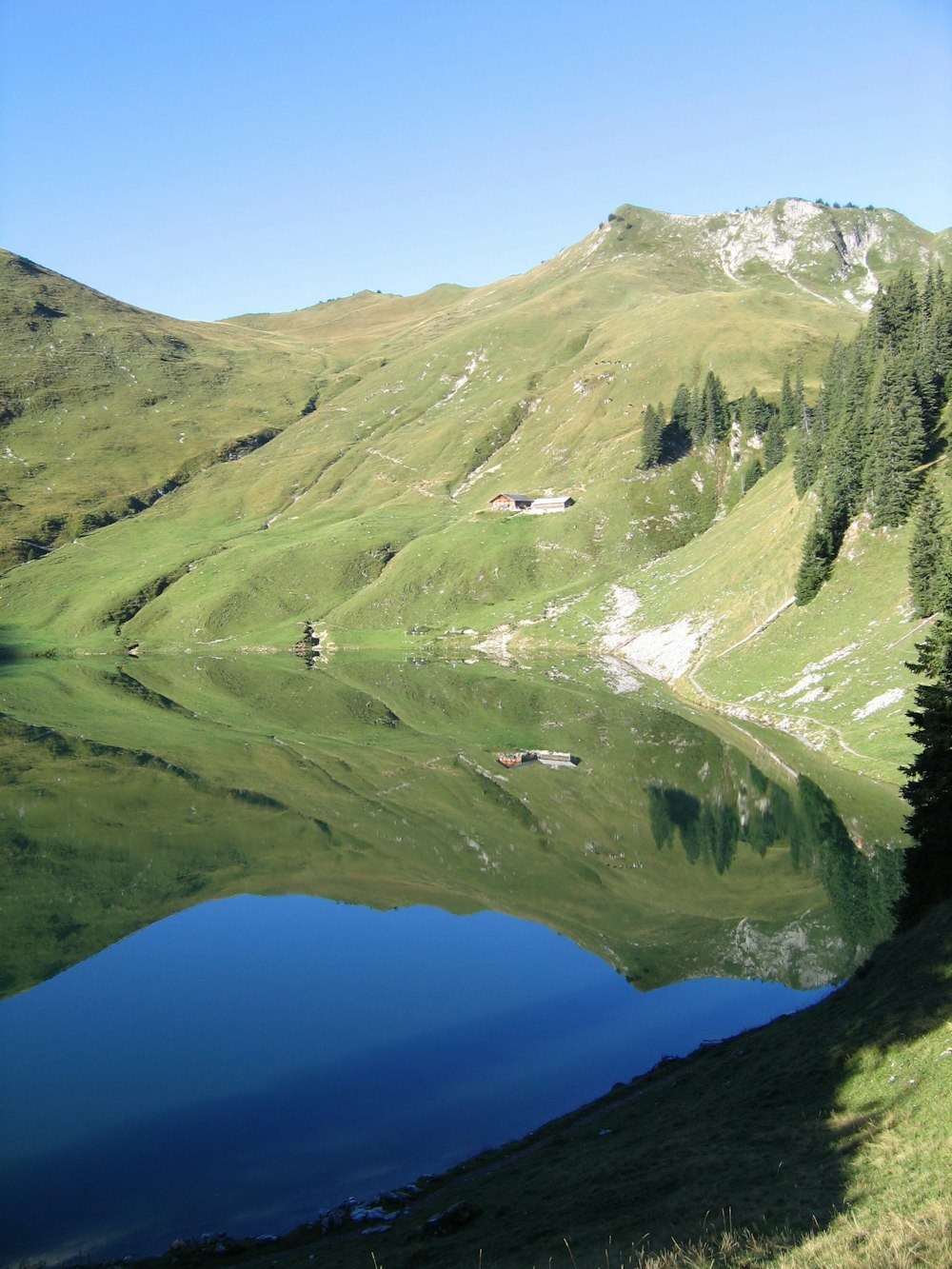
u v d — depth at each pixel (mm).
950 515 119375
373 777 109688
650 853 80125
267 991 55906
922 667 58250
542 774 106875
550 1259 23938
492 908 69500
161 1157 39031
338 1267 28516
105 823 93000
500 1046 47875
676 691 141375
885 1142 25562
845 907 64312
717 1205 24703
